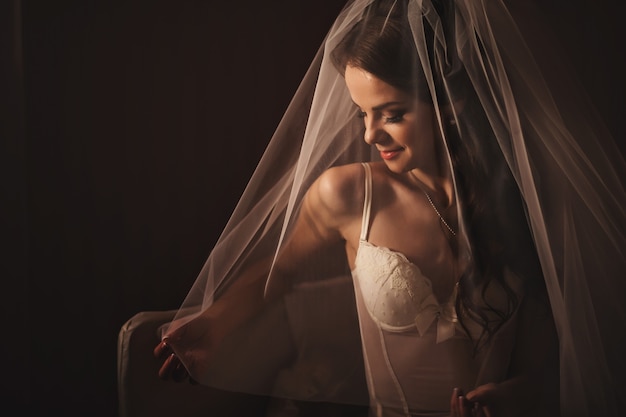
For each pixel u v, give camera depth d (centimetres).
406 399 113
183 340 115
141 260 167
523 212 107
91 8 154
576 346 108
